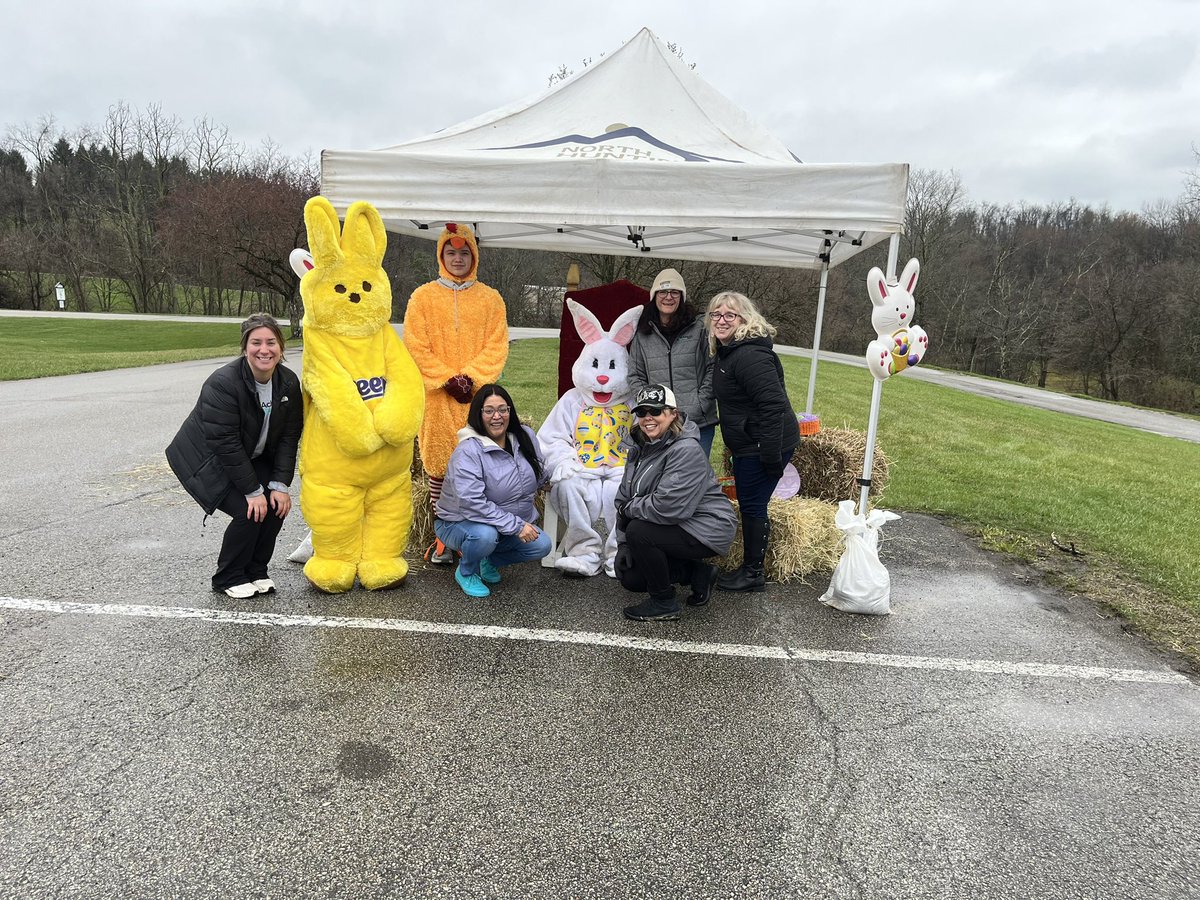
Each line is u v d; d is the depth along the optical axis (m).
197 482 3.42
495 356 4.44
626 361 4.40
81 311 42.34
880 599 3.83
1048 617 3.93
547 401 11.30
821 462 5.18
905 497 6.52
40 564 4.05
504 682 2.96
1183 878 2.05
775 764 2.50
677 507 3.45
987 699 3.03
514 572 4.25
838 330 40.47
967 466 8.31
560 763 2.44
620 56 4.84
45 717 2.57
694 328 4.32
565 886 1.91
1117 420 19.44
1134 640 3.68
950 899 1.93
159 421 8.90
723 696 2.94
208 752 2.41
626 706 2.82
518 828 2.12
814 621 3.76
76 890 1.82
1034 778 2.49
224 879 1.88
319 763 2.38
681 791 2.33
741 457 3.88
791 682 3.09
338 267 3.44
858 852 2.09
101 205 44.91
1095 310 37.09
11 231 43.25
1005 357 42.34
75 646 3.09
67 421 8.73
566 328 5.13
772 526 4.30
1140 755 2.66
